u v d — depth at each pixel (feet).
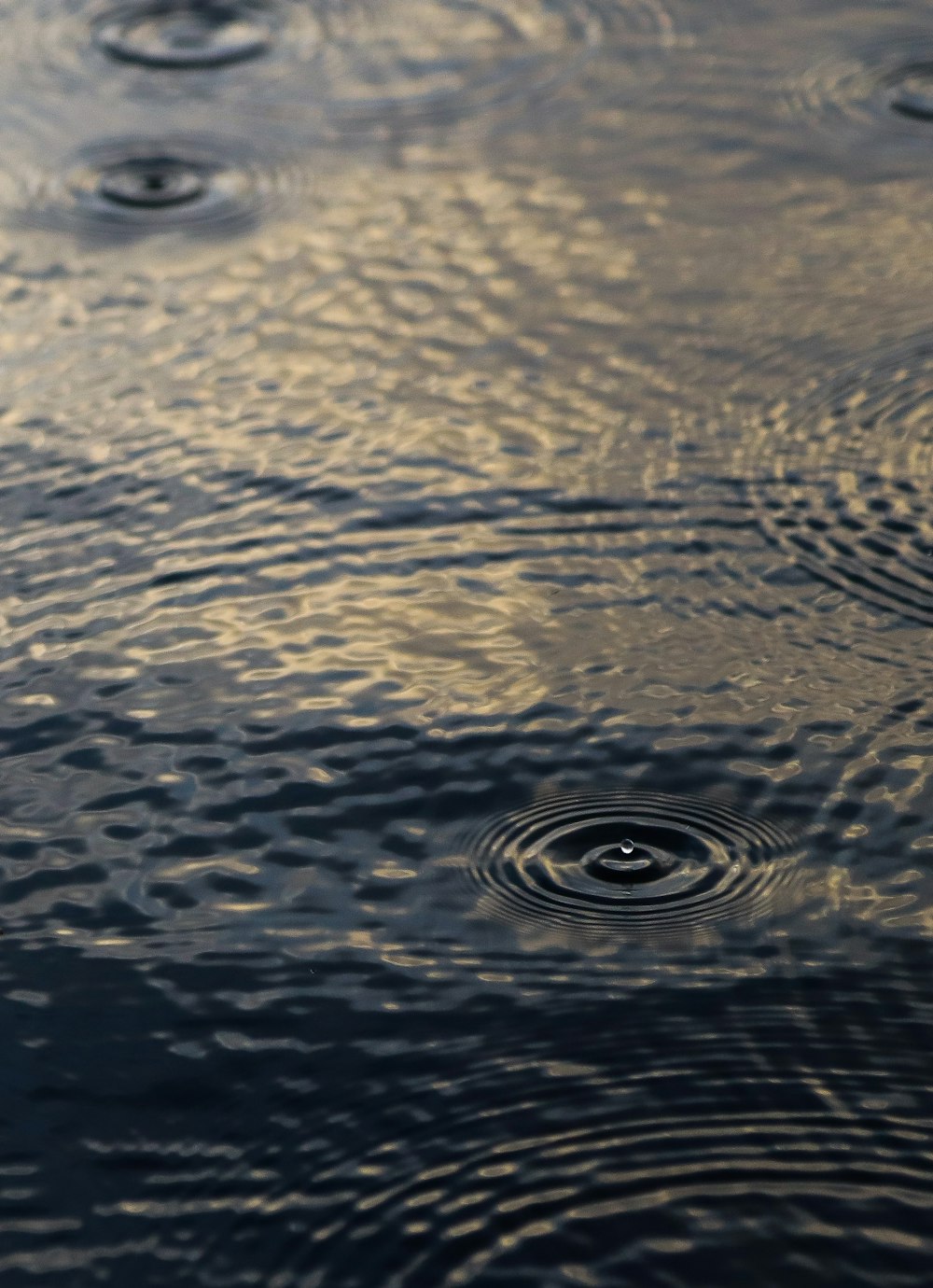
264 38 31.14
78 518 19.45
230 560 18.70
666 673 16.78
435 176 26.53
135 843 14.93
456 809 15.16
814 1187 11.34
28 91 29.60
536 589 18.11
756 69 29.17
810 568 18.22
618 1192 11.35
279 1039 12.86
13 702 16.69
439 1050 12.68
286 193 26.30
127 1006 13.24
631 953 13.53
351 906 14.16
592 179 26.20
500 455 20.25
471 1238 11.08
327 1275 10.89
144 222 25.70
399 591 18.16
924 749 15.64
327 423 20.99
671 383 21.43
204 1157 11.84
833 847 14.58
